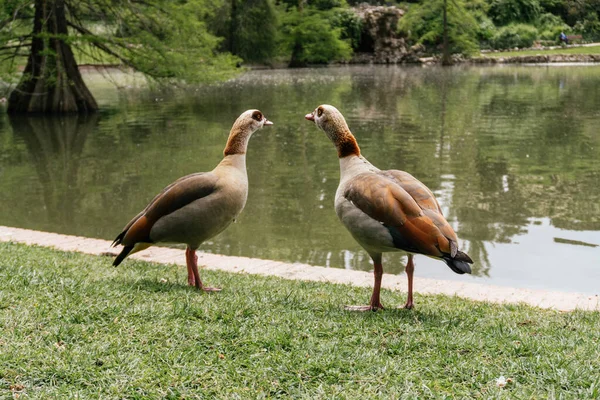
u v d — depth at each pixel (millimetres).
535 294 6234
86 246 8391
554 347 4328
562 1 62562
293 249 9430
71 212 11805
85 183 14172
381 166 15070
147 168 15711
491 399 3580
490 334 4637
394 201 4777
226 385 3801
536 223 10445
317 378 3895
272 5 46469
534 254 8922
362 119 22875
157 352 4176
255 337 4449
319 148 17766
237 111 26312
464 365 4027
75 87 26812
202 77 26516
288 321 4820
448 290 6422
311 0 55406
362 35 55469
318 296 5887
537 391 3709
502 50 56062
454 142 18125
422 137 19016
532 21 59781
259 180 14039
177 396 3682
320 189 13180
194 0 27969
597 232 9914
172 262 7660
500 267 8422
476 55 52094
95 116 25719
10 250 7609
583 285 7715
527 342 4398
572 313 5402
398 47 54562
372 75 41781
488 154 16344
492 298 6129
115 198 12820
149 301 5203
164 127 22469
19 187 13891
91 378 3830
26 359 3986
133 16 26562
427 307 5543
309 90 33281
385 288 6391
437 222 4680
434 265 8680
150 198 12773
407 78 38906
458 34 53469
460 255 4473
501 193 12477
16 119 25109
